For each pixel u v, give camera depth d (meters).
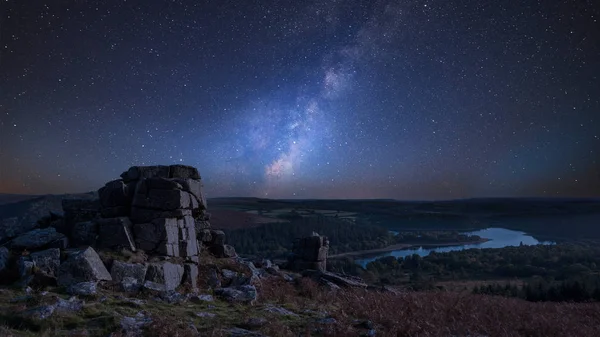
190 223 21.11
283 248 185.75
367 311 15.62
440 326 13.70
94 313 11.66
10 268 15.56
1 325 10.25
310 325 12.77
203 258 22.19
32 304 11.92
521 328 15.20
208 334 10.93
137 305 13.09
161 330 10.57
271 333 11.62
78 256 14.98
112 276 15.69
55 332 10.12
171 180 20.23
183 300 14.84
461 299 18.72
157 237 18.84
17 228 21.34
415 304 16.84
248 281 19.61
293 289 21.45
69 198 20.97
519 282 162.88
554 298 98.44
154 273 16.55
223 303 15.55
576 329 15.95
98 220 18.84
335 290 22.33
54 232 18.47
